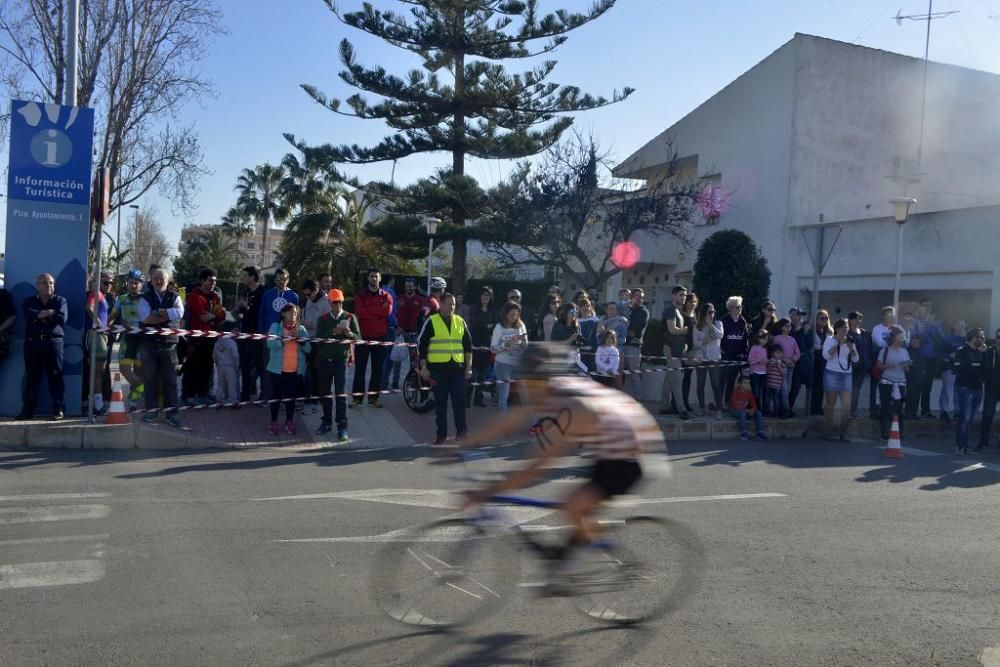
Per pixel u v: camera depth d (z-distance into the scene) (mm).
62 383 11000
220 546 6406
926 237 21500
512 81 28266
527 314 15555
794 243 25625
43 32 19188
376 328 13312
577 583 5020
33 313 10711
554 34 28000
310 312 12961
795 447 12555
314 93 28031
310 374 12562
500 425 5102
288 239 37688
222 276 52750
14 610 5008
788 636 5051
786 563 6504
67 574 5660
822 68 25938
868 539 7301
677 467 10477
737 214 27453
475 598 5062
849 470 10711
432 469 9664
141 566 5879
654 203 26391
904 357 13367
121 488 8211
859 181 26500
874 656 4809
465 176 27203
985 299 22344
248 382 13055
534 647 4746
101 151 20562
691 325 13672
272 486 8562
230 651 4543
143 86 20625
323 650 4605
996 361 12703
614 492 4910
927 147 27703
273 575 5785
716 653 4762
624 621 5117
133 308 11297
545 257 28188
